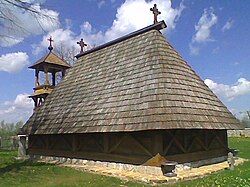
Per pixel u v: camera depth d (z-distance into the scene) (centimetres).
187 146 1234
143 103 1161
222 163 1395
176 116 1077
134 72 1364
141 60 1387
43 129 1648
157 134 1102
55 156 1667
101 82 1543
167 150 1128
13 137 3103
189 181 994
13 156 2000
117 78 1447
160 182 967
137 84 1282
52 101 1836
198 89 1293
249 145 2452
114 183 979
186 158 1211
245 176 1034
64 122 1522
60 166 1405
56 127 1549
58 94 1853
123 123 1165
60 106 1700
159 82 1193
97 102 1424
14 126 4041
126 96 1281
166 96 1137
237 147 2280
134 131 1123
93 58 1853
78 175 1149
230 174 1089
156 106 1105
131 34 1619
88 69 1794
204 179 1013
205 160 1330
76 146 1516
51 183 1002
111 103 1329
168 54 1347
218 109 1316
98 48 1875
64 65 2153
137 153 1181
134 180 1016
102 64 1695
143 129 1064
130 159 1210
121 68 1488
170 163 1050
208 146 1376
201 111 1191
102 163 1348
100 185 949
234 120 1375
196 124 1105
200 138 1327
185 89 1222
